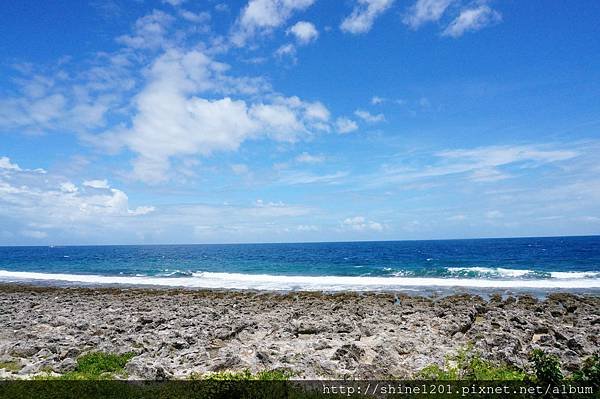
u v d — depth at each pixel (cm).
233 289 4281
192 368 1494
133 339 1903
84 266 8275
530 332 2014
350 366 1493
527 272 5244
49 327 2280
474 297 3309
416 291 3894
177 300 3397
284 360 1545
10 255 13838
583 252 9431
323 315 2614
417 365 1441
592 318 2352
